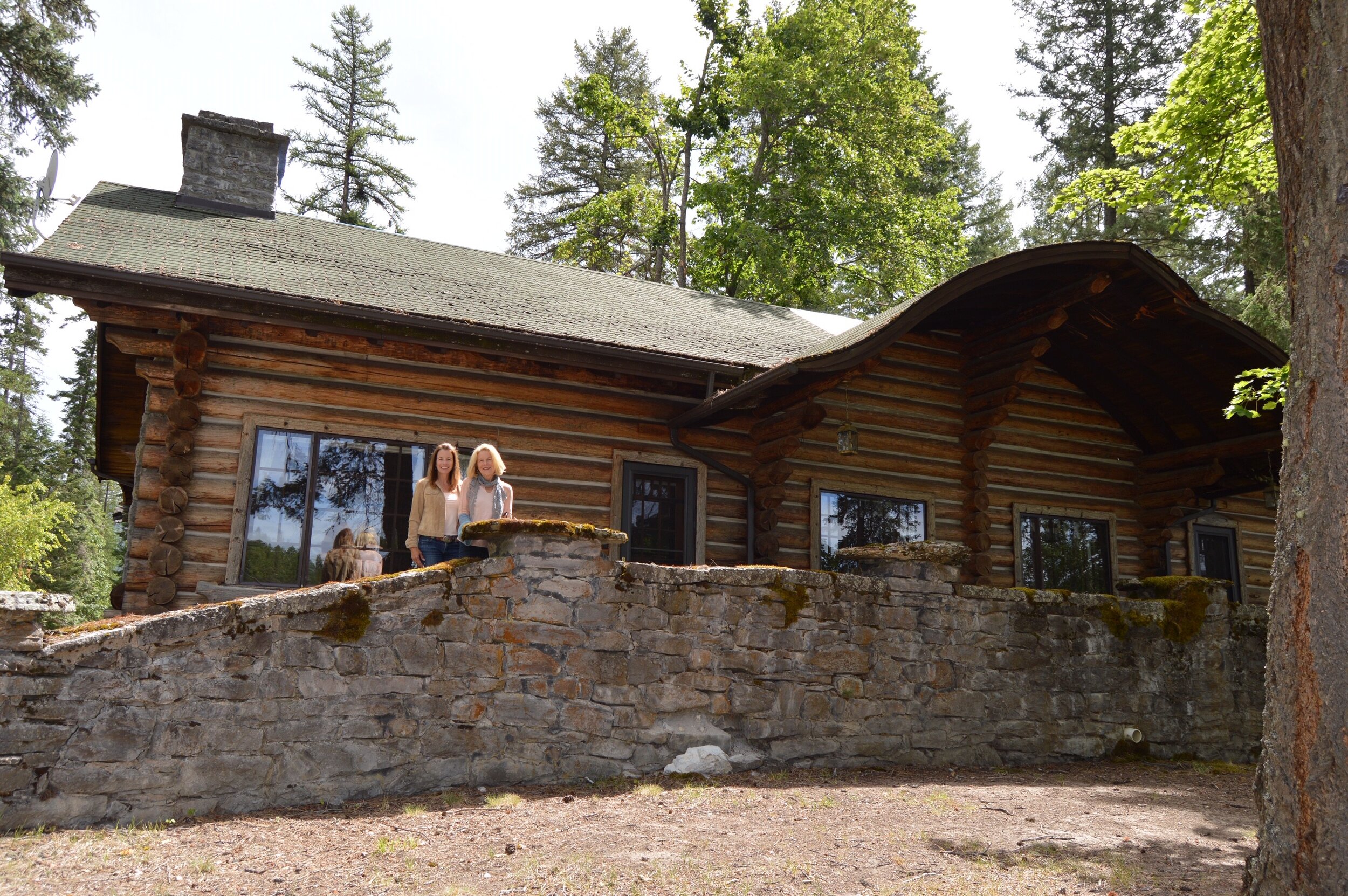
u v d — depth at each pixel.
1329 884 3.67
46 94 20.84
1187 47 27.45
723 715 7.21
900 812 6.09
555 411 10.70
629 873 4.64
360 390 9.84
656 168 31.36
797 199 25.38
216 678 5.75
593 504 10.66
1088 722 8.61
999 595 8.48
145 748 5.50
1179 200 13.20
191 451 9.04
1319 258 4.02
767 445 11.11
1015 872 4.86
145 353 9.05
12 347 29.02
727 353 11.46
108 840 5.00
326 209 33.44
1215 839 5.74
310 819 5.57
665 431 11.20
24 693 5.27
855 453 11.95
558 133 36.66
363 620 6.21
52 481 30.52
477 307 10.53
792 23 24.91
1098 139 28.16
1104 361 12.66
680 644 7.15
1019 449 13.08
